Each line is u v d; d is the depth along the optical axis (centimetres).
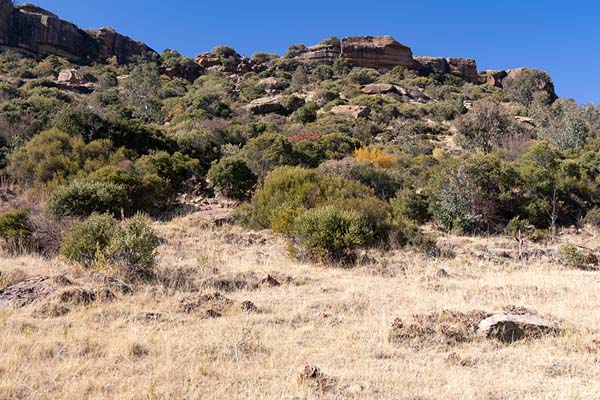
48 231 1070
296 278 877
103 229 918
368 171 2052
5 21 6875
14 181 1842
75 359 444
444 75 8356
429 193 1841
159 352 475
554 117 4544
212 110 4384
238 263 1002
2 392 370
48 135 1972
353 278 924
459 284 884
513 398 390
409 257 1188
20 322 544
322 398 381
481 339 550
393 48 8406
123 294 697
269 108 5022
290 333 561
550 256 1287
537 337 554
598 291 822
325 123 4253
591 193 2005
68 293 641
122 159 1967
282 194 1530
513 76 8875
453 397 388
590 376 443
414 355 500
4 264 863
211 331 548
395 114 5006
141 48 8562
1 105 2486
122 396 370
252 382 412
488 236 1608
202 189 2017
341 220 1098
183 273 866
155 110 4406
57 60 6781
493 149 3375
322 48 8694
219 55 8531
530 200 1859
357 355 492
